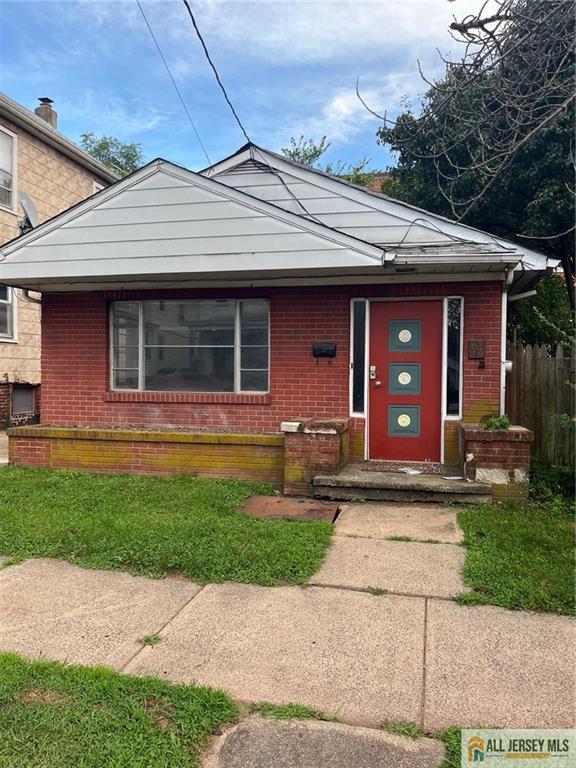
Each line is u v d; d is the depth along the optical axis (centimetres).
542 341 1094
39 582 406
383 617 352
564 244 1053
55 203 1446
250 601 375
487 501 589
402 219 743
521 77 573
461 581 406
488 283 684
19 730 241
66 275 709
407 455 711
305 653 309
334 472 634
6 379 1309
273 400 741
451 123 834
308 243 647
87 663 298
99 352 796
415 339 707
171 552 443
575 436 728
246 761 227
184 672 290
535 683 280
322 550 460
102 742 234
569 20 531
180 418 774
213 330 772
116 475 717
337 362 724
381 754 230
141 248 689
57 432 750
